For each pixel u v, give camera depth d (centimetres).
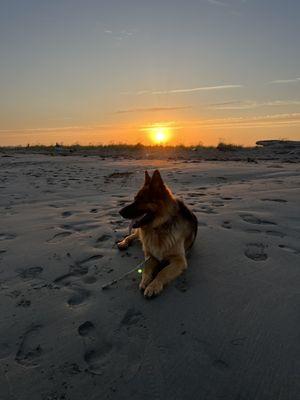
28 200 305
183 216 160
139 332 110
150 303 124
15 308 124
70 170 514
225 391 88
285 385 88
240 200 264
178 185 381
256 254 160
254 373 92
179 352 101
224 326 110
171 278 137
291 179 371
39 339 108
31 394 89
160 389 89
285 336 105
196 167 511
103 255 166
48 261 161
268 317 113
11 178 438
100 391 89
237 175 430
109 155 780
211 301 124
